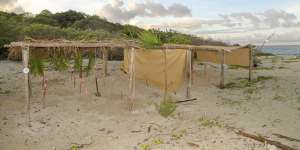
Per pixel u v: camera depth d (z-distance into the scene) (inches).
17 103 386.0
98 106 385.4
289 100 422.9
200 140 274.2
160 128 312.0
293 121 328.5
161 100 422.6
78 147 263.0
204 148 255.8
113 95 437.4
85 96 425.7
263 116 350.3
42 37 912.9
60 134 292.7
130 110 371.9
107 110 371.9
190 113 367.6
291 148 249.1
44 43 326.0
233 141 270.2
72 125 317.1
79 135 291.7
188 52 431.5
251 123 324.2
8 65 707.4
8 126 305.3
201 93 479.8
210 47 512.4
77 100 407.5
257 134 288.2
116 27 1296.8
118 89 468.8
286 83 544.7
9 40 838.5
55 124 318.0
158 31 530.6
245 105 404.5
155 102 411.2
